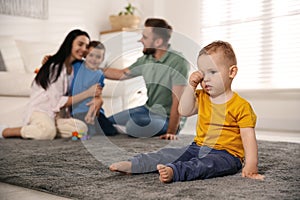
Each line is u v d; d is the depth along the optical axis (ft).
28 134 7.14
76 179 3.61
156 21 5.26
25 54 9.43
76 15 11.55
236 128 3.84
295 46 9.98
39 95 7.61
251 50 10.84
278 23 10.27
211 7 11.74
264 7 10.54
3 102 7.61
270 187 3.23
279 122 9.98
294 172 3.93
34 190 3.42
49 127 7.15
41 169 4.10
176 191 3.09
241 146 3.93
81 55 7.82
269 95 10.20
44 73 7.74
